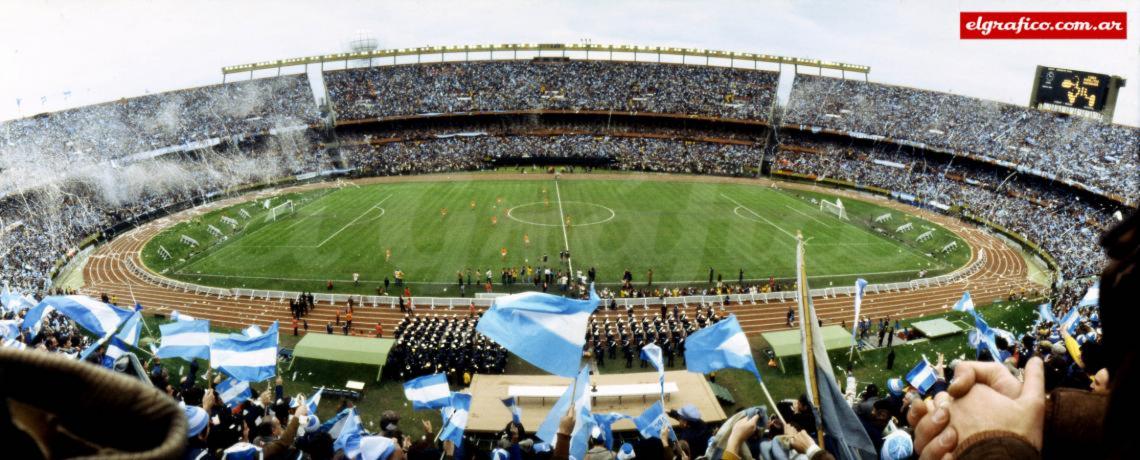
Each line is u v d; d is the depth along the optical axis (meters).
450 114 123.31
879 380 39.12
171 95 107.69
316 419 16.42
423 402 22.45
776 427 10.47
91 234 71.19
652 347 16.14
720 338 13.48
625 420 31.03
